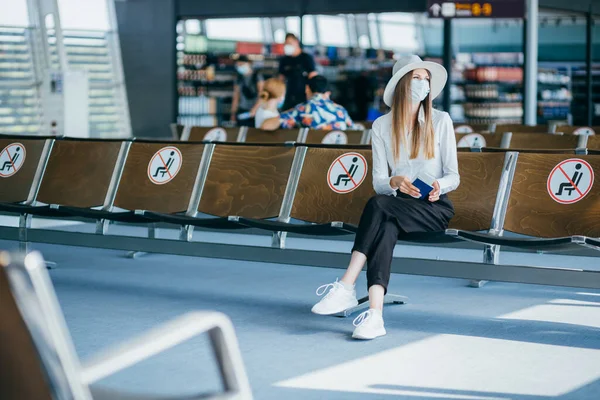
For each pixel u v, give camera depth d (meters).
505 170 4.99
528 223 4.85
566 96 14.73
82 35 15.41
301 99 11.95
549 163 4.91
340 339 4.30
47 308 1.75
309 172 5.49
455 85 13.60
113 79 15.50
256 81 14.19
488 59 13.59
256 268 6.48
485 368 3.79
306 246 7.78
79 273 6.14
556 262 6.86
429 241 4.61
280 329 4.51
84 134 12.70
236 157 5.78
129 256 6.93
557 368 3.80
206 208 5.72
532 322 4.71
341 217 5.28
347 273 4.60
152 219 5.46
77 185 6.21
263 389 3.47
